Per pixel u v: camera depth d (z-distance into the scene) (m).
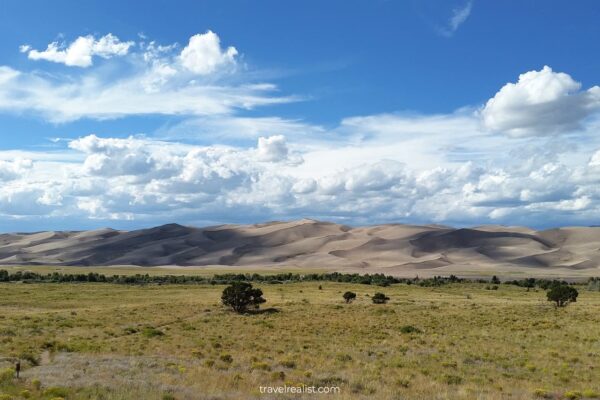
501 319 65.50
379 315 72.31
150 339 48.69
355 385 26.56
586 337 48.47
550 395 25.67
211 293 126.44
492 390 26.20
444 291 144.88
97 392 21.89
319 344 45.09
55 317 68.25
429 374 30.91
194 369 29.31
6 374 25.22
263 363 31.98
